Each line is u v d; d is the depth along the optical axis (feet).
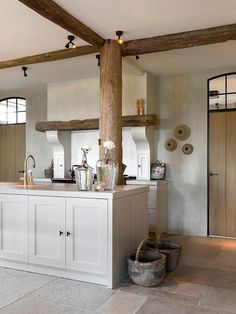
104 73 13.01
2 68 16.61
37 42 13.64
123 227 10.79
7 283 10.29
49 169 20.90
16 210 11.51
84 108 19.66
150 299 9.13
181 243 16.10
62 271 10.83
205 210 17.79
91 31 12.17
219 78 17.83
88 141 20.45
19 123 24.07
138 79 18.08
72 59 15.70
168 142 18.66
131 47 13.20
